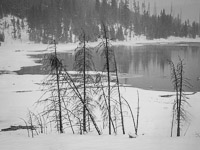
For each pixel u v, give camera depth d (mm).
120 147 11898
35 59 77688
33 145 13086
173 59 72688
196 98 32594
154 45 125188
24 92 35594
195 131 20453
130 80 47000
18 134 19859
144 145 12117
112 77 49062
